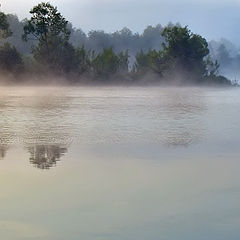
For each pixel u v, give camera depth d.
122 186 10.84
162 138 19.06
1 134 20.33
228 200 9.68
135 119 26.80
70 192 10.28
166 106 37.03
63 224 8.20
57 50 84.12
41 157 14.70
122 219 8.45
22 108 34.41
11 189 10.55
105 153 15.43
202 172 12.37
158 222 8.28
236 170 12.60
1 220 8.44
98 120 26.19
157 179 11.55
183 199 9.75
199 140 18.55
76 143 17.81
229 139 18.83
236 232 7.75
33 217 8.59
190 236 7.57
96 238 7.52
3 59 83.25
